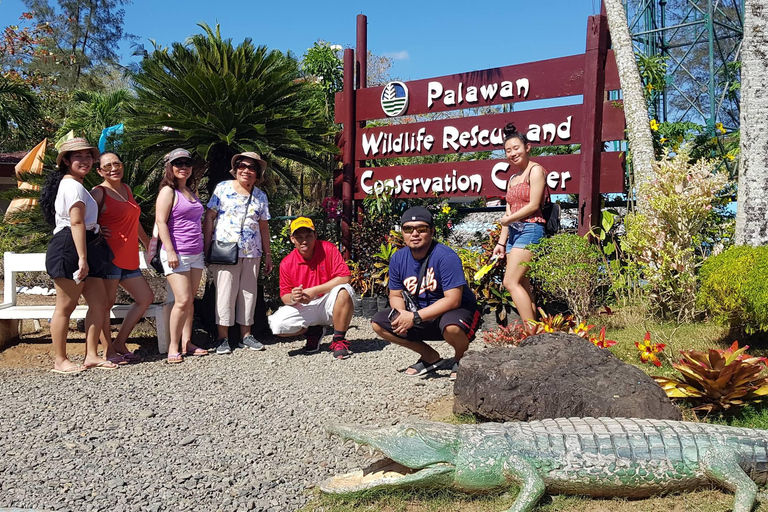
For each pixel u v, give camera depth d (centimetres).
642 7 1909
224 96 868
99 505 342
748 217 656
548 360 426
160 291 980
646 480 323
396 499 337
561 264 639
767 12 645
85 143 592
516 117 864
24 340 790
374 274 919
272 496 353
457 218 994
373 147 998
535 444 330
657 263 710
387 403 507
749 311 528
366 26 1017
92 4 3731
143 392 558
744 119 661
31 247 908
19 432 458
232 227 711
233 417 488
